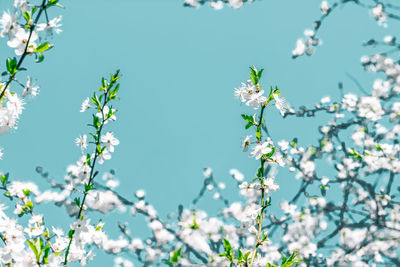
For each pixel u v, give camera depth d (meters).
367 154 3.65
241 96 1.35
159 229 3.70
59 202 3.52
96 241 1.46
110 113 1.48
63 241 1.40
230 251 1.16
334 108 4.02
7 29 1.22
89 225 1.45
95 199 1.45
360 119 3.98
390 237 3.63
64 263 1.30
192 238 3.62
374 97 3.88
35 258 1.21
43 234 1.37
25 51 1.23
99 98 1.47
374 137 3.94
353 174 3.77
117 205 3.70
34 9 1.24
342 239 3.70
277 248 3.74
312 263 3.68
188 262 3.51
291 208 3.74
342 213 3.71
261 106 1.34
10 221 1.32
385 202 3.64
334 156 3.90
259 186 1.31
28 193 1.53
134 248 3.67
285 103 1.34
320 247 3.69
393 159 3.62
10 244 1.24
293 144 3.90
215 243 3.66
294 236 3.75
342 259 3.66
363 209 3.76
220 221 3.83
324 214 3.74
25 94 1.37
